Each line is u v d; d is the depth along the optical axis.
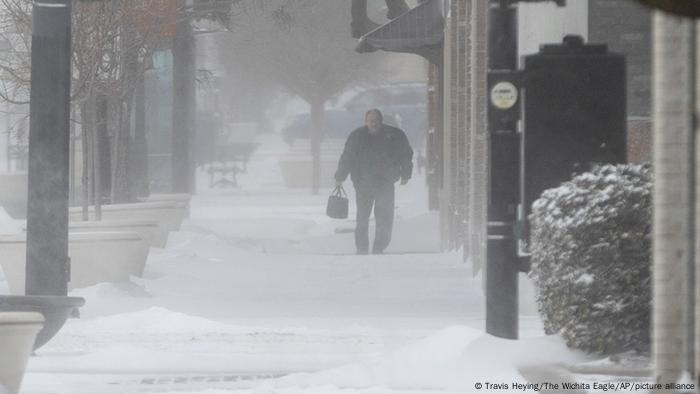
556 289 27.16
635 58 37.00
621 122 28.31
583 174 27.45
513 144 27.81
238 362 31.44
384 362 27.58
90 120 65.69
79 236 47.78
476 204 56.31
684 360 21.25
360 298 49.66
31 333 24.17
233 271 60.84
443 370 26.77
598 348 26.81
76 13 62.28
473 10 54.62
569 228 26.97
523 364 25.64
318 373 27.89
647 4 13.86
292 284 55.69
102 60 64.81
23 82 64.44
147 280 53.53
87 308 43.19
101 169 72.25
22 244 46.53
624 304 26.77
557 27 38.75
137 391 27.52
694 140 18.47
